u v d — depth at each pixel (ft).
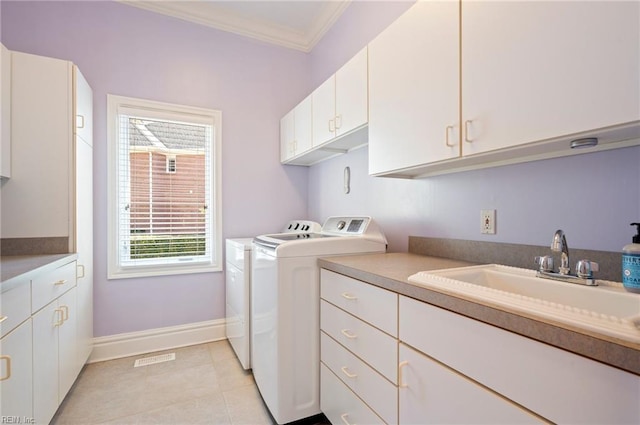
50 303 4.81
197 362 7.48
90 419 5.36
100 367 7.20
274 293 5.11
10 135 5.77
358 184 7.63
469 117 3.54
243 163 9.37
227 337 8.66
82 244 6.57
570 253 3.60
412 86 4.36
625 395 1.72
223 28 9.00
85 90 6.87
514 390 2.27
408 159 4.43
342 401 4.52
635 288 2.68
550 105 2.79
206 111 8.83
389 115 4.82
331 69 8.91
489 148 3.33
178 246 8.65
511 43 3.10
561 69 2.70
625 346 1.71
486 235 4.61
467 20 3.56
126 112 7.92
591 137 2.86
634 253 2.70
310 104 7.66
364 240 5.75
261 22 9.11
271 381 5.24
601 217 3.36
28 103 5.93
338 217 7.16
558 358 2.01
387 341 3.58
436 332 2.93
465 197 4.94
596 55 2.48
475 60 3.46
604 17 2.43
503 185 4.38
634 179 3.11
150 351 8.09
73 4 7.43
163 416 5.47
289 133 9.03
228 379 6.70
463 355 2.66
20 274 3.85
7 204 5.78
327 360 4.97
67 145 6.16
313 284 5.25
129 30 7.96
